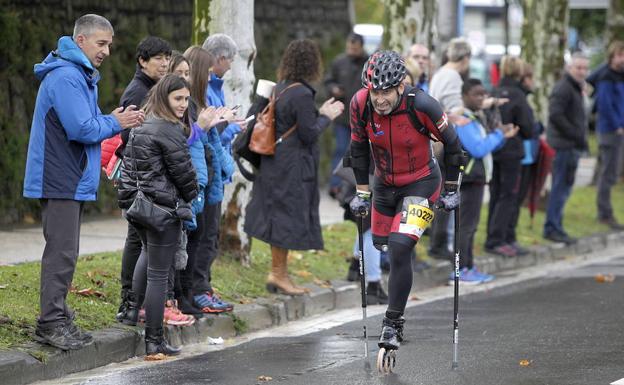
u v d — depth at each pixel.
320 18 46.94
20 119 31.33
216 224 22.42
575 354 19.89
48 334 18.38
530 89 31.84
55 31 32.81
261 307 23.52
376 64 18.20
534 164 35.16
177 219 19.36
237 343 21.56
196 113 21.34
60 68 18.16
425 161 19.08
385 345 18.55
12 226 30.03
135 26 35.72
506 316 24.16
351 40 38.66
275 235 24.30
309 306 25.00
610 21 49.62
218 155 21.84
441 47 46.19
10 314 19.23
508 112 30.94
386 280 27.88
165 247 19.42
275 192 24.36
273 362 19.47
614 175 39.38
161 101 19.12
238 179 26.19
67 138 18.25
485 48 76.38
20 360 17.45
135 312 20.41
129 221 19.50
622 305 25.50
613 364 19.03
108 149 20.64
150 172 19.02
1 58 30.95
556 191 35.44
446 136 18.70
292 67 24.30
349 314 25.22
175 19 37.78
